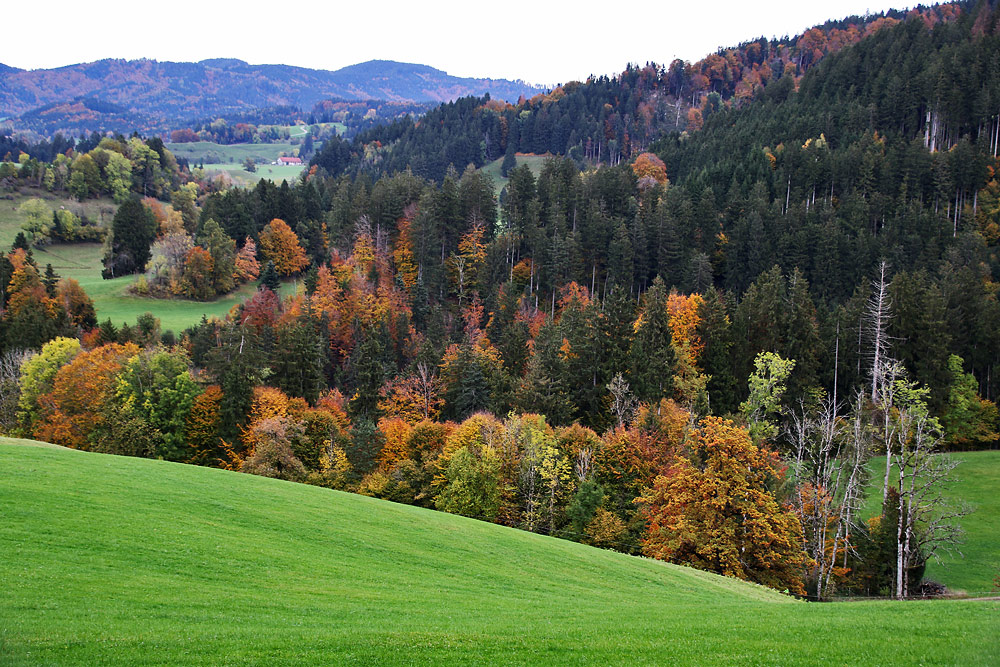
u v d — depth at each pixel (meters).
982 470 72.38
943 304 93.94
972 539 58.16
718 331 96.00
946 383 85.88
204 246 145.88
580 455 63.88
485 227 141.00
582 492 57.72
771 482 53.22
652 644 21.06
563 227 134.62
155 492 36.09
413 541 37.62
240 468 65.00
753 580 47.44
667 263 129.00
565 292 124.56
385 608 25.53
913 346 90.69
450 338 111.06
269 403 75.50
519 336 101.56
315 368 91.62
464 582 32.47
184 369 79.12
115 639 18.62
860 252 122.69
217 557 28.61
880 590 50.19
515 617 25.53
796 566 49.34
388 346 108.00
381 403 88.00
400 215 144.75
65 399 76.50
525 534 45.91
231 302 140.12
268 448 65.06
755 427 67.12
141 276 141.62
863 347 94.06
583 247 133.00
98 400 75.38
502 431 67.56
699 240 135.00
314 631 21.11
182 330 119.00
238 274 145.25
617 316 96.06
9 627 18.56
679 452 60.88
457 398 87.25
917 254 124.81
